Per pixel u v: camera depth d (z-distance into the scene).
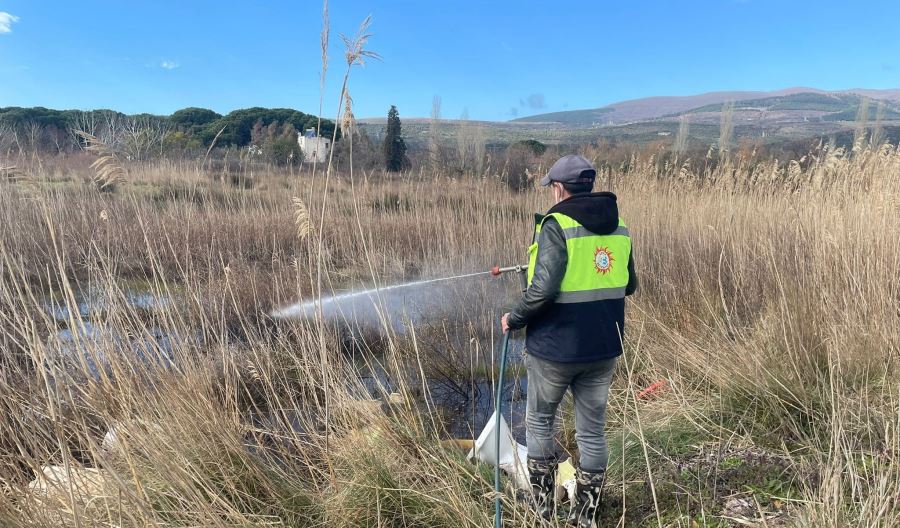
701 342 4.27
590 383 2.45
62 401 2.73
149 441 2.45
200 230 8.18
